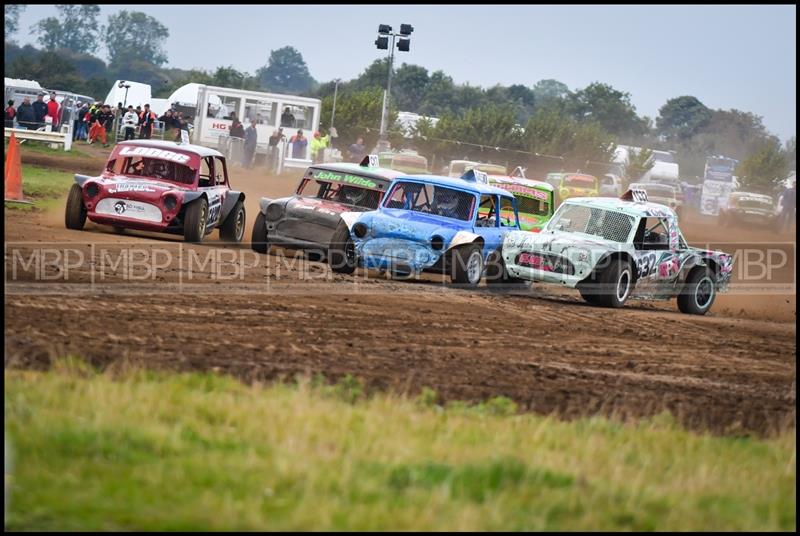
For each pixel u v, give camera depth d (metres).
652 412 21.64
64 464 14.07
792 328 38.12
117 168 41.34
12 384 16.83
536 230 47.00
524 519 13.71
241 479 14.12
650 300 39.84
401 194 40.25
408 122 153.25
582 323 32.66
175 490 13.57
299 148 93.50
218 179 43.72
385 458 15.47
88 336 21.89
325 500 13.48
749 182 153.00
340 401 18.72
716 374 26.83
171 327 24.09
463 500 14.16
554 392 22.39
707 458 17.94
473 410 19.48
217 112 94.88
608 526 13.95
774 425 21.78
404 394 19.31
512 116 155.88
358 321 28.09
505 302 35.47
